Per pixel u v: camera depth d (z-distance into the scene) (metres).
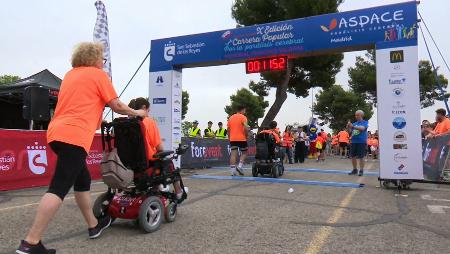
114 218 4.71
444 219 5.25
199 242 4.11
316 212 5.67
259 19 24.25
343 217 5.34
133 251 3.79
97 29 10.77
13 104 17.41
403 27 8.37
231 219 5.19
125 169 4.29
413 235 4.41
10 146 8.00
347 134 25.73
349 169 13.84
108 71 10.93
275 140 10.69
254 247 3.94
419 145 8.16
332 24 9.23
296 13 22.25
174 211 5.08
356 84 49.22
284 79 24.34
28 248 3.29
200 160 14.53
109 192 4.75
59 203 3.45
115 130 4.57
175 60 11.27
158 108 11.46
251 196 7.11
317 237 4.30
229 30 10.61
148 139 4.83
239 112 11.06
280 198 6.89
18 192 7.69
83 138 3.61
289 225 4.86
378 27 8.62
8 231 4.50
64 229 4.60
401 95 8.30
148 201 4.46
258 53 10.22
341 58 26.44
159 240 4.18
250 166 15.67
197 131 16.97
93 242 4.09
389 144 8.33
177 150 5.45
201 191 7.75
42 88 7.41
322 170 12.88
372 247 3.95
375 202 6.54
